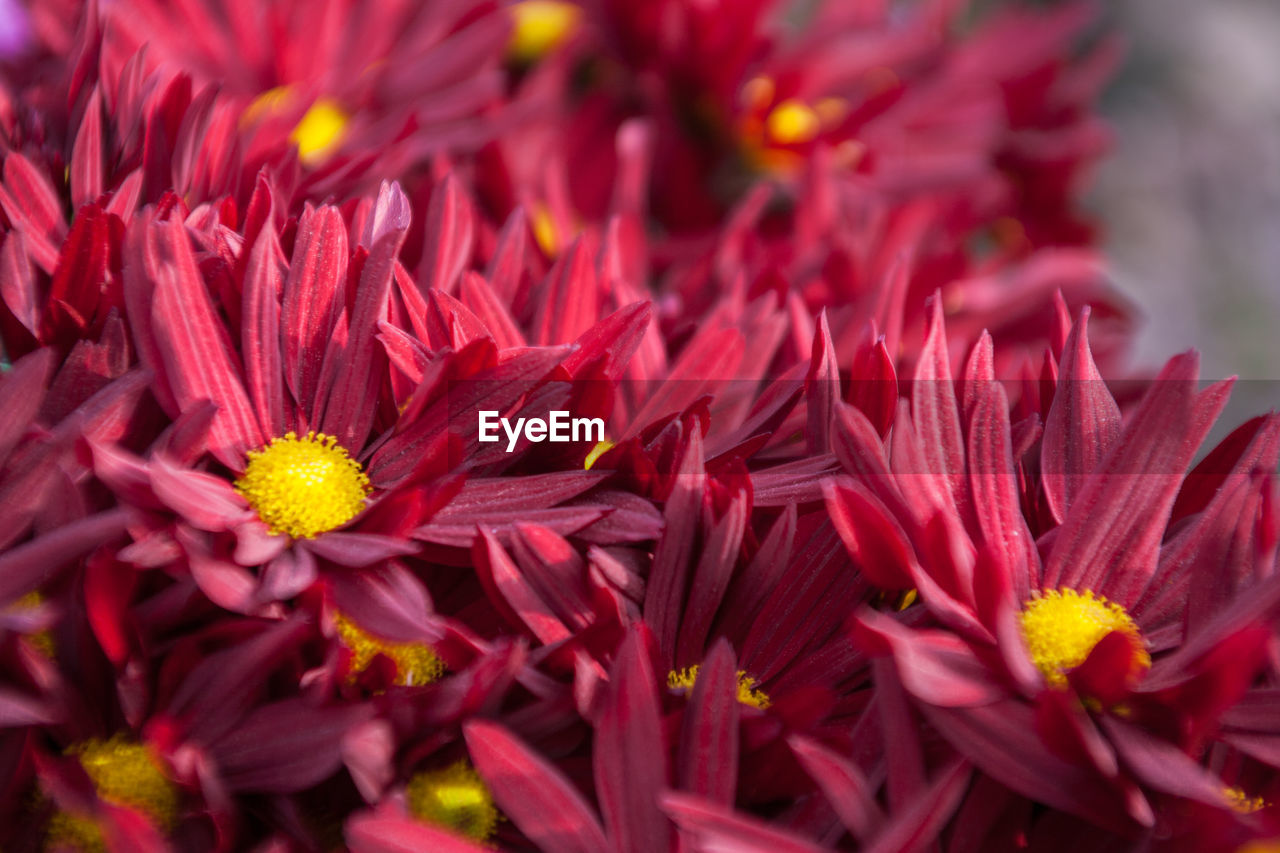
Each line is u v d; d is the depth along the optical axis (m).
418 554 0.26
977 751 0.24
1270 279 0.80
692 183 0.41
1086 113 0.50
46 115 0.31
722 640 0.25
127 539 0.25
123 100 0.30
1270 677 0.25
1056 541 0.26
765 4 0.39
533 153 0.38
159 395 0.26
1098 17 0.80
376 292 0.26
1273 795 0.25
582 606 0.25
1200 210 0.81
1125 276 0.75
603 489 0.26
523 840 0.25
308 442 0.26
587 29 0.41
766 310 0.31
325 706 0.24
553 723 0.25
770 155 0.41
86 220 0.26
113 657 0.24
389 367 0.26
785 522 0.26
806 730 0.24
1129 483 0.26
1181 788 0.24
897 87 0.42
